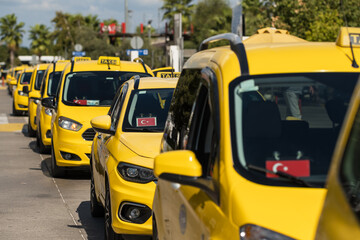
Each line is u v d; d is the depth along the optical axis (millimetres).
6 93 66312
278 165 4031
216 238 3707
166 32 96562
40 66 25047
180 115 5547
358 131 2734
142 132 8766
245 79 4355
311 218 3496
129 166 7602
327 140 4219
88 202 11344
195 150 4777
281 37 6930
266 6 31328
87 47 82875
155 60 68250
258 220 3512
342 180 2674
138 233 7488
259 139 4117
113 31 95688
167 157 4023
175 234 4828
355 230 2430
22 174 14523
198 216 4129
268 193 3705
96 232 9172
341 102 4359
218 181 3971
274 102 4285
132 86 9672
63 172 13891
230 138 4082
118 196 7574
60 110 13945
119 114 9172
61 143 13531
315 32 27188
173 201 4930
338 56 4566
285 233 3436
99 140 9570
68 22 105000
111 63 15180
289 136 4227
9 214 10305
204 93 4809
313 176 4004
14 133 24906
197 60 5465
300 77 4387
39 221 9812
